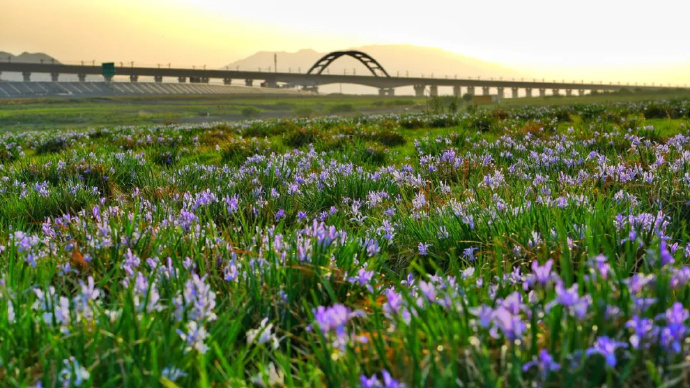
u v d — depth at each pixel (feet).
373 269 13.73
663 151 28.78
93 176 31.63
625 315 7.53
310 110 357.00
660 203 17.47
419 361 7.73
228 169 32.24
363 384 6.94
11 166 37.65
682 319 6.71
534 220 16.01
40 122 224.12
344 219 20.24
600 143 37.27
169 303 10.14
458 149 38.78
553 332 7.49
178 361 8.51
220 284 12.53
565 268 8.60
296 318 10.99
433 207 21.08
